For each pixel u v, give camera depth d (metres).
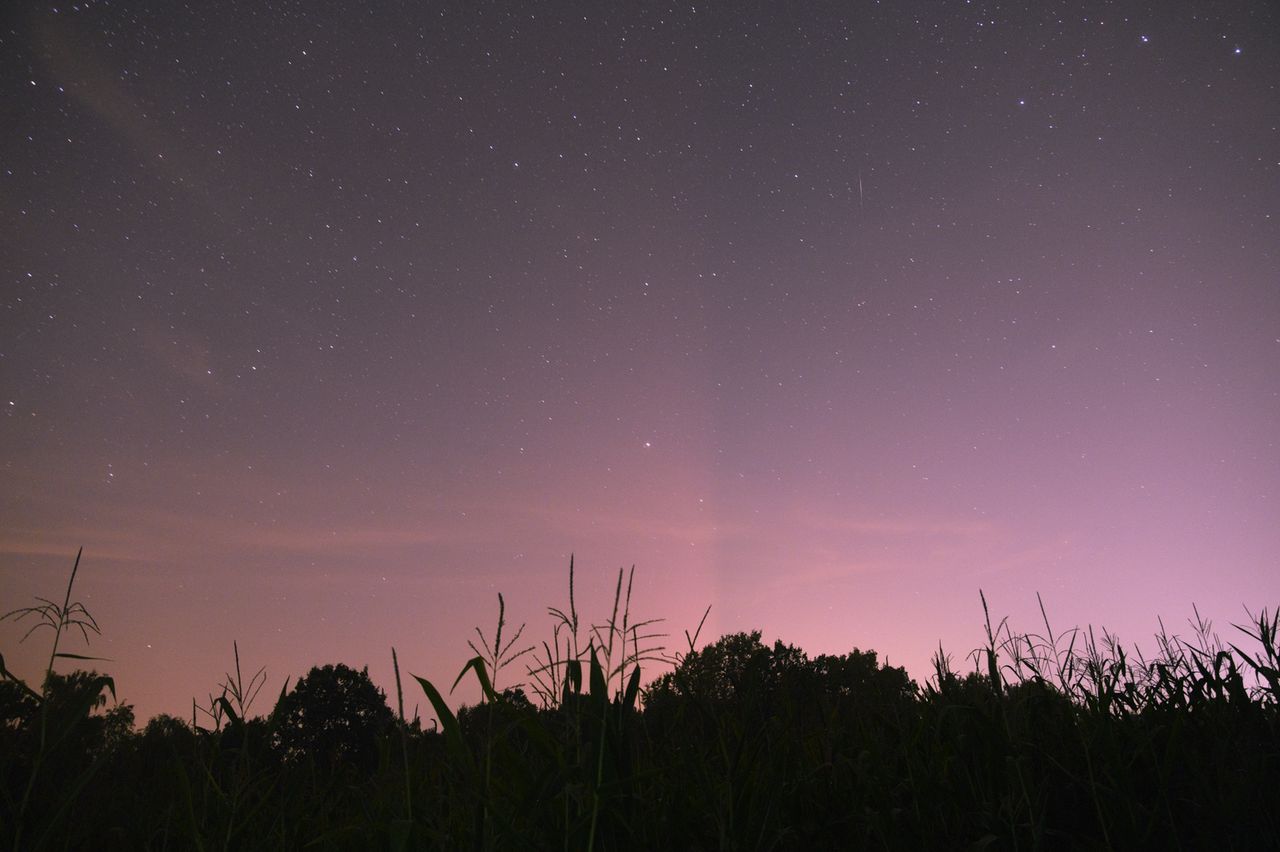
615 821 1.80
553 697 1.96
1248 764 2.16
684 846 1.93
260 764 2.24
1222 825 1.97
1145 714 2.56
